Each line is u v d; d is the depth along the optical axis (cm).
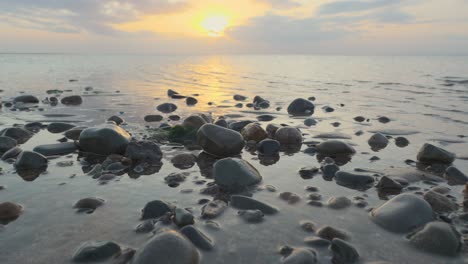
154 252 57
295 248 64
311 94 340
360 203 86
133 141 128
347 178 103
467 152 136
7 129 154
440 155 120
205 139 133
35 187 96
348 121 206
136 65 875
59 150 130
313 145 147
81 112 224
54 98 269
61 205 84
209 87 395
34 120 195
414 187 98
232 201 85
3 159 120
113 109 238
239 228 73
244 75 576
